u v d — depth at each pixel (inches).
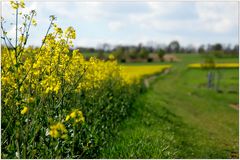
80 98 294.5
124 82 539.5
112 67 477.1
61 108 229.3
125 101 444.8
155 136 346.3
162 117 521.0
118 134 323.9
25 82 215.5
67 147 221.0
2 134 196.9
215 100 1107.3
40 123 207.6
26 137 187.5
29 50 235.9
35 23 210.1
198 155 363.6
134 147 289.4
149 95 855.1
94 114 297.9
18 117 195.3
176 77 2068.2
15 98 194.4
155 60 4131.4
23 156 185.8
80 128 239.9
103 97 345.1
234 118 748.0
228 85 1535.4
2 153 194.5
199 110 824.3
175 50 6397.6
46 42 227.1
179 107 804.6
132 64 3314.5
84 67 253.9
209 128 581.9
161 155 285.0
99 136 277.4
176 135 419.8
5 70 213.8
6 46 205.0
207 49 5851.4
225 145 446.9
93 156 250.4
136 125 382.6
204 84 1624.0
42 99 208.2
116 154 270.4
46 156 199.6
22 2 205.6
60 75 233.1
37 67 216.2
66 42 232.1
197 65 3157.0
